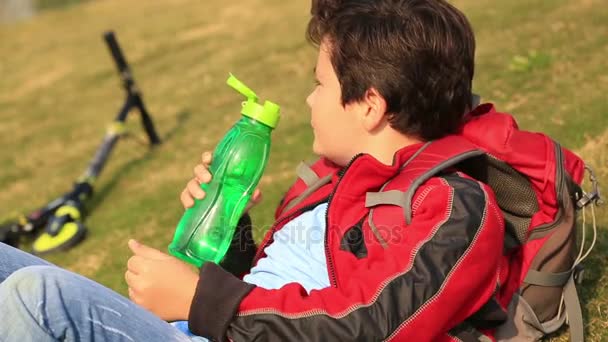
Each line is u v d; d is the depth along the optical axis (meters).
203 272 1.61
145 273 1.67
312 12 1.89
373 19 1.75
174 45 9.30
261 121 1.88
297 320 1.50
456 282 1.52
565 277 1.88
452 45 1.75
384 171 1.72
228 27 9.49
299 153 4.45
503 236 1.65
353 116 1.81
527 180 1.80
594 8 5.82
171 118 6.33
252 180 1.90
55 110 7.98
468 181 1.66
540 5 6.29
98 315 1.54
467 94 1.82
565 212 1.82
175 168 5.02
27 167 6.18
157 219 4.12
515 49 5.32
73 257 3.90
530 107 4.21
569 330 2.01
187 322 1.73
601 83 4.29
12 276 1.51
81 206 4.39
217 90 6.84
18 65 10.67
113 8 13.33
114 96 7.98
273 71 6.82
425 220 1.60
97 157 4.80
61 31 12.36
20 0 19.28
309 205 1.98
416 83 1.73
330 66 1.81
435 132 1.81
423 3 1.78
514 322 1.84
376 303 1.50
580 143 3.58
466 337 1.66
